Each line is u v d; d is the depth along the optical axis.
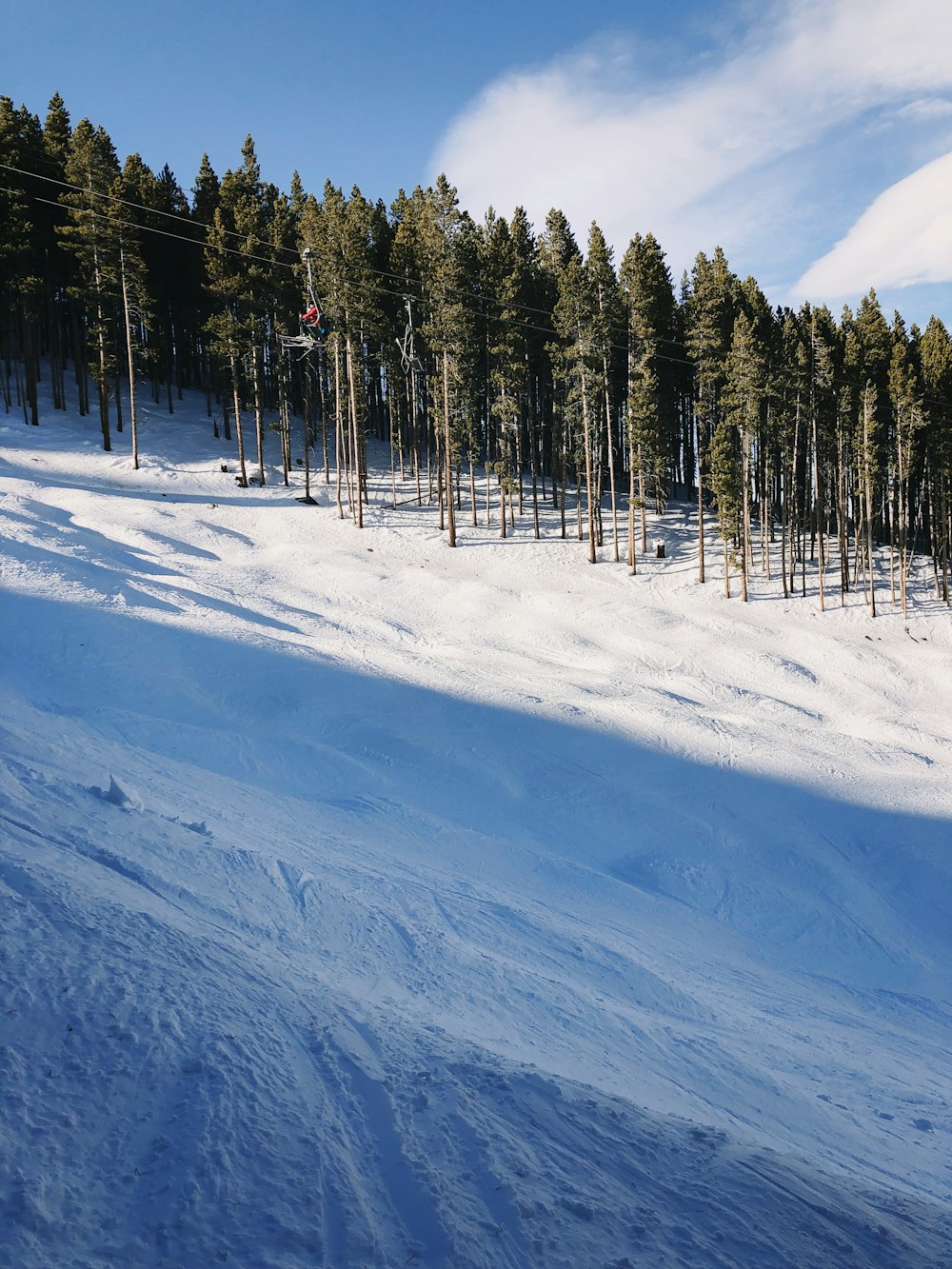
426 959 7.24
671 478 61.47
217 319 48.75
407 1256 2.58
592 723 22.14
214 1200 2.68
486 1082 3.90
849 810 18.34
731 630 35.81
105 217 46.19
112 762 11.76
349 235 45.72
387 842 12.80
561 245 55.03
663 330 52.59
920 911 14.49
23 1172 2.59
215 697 20.33
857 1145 5.30
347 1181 2.94
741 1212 3.17
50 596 24.34
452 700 22.52
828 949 13.05
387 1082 3.74
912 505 57.16
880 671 32.84
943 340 55.66
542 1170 3.19
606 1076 5.29
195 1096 3.22
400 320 52.53
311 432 58.50
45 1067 3.17
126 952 4.36
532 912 10.34
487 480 53.06
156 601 27.17
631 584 41.44
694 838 16.38
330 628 29.72
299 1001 4.54
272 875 8.26
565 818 16.70
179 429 56.28
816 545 52.31
